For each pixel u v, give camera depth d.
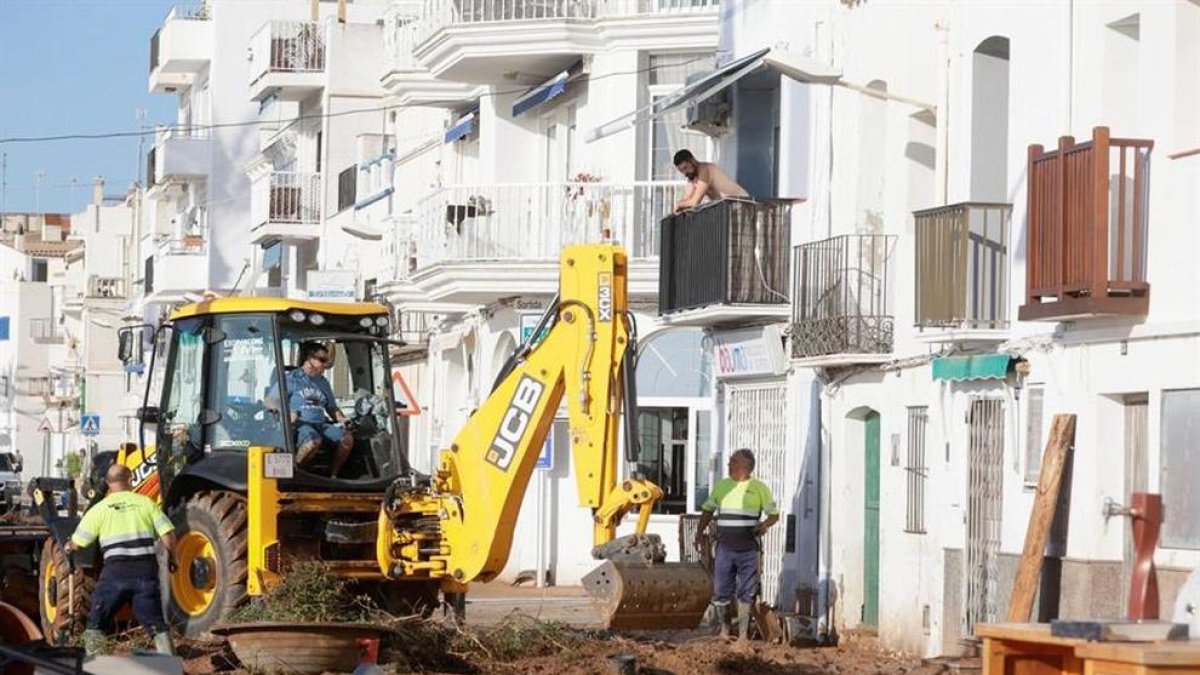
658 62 47.25
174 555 28.69
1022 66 29.84
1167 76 26.25
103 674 18.83
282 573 29.20
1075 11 28.50
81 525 28.16
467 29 48.25
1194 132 26.09
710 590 24.97
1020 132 29.89
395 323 56.25
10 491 73.81
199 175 86.06
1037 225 27.81
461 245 48.09
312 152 73.56
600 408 26.56
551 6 47.81
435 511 29.05
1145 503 17.73
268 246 79.69
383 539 29.20
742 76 36.97
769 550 39.44
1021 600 27.52
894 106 34.47
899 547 33.69
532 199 47.09
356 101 70.69
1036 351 29.19
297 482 29.70
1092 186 26.50
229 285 85.00
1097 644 15.06
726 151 42.19
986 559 31.03
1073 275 26.94
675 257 41.00
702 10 46.03
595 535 26.20
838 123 36.75
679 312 40.47
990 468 31.03
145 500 28.28
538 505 48.56
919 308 31.23
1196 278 25.64
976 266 30.25
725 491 33.28
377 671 22.05
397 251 54.62
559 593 46.41
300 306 30.62
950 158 32.09
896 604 33.62
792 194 38.75
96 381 122.56
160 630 28.06
